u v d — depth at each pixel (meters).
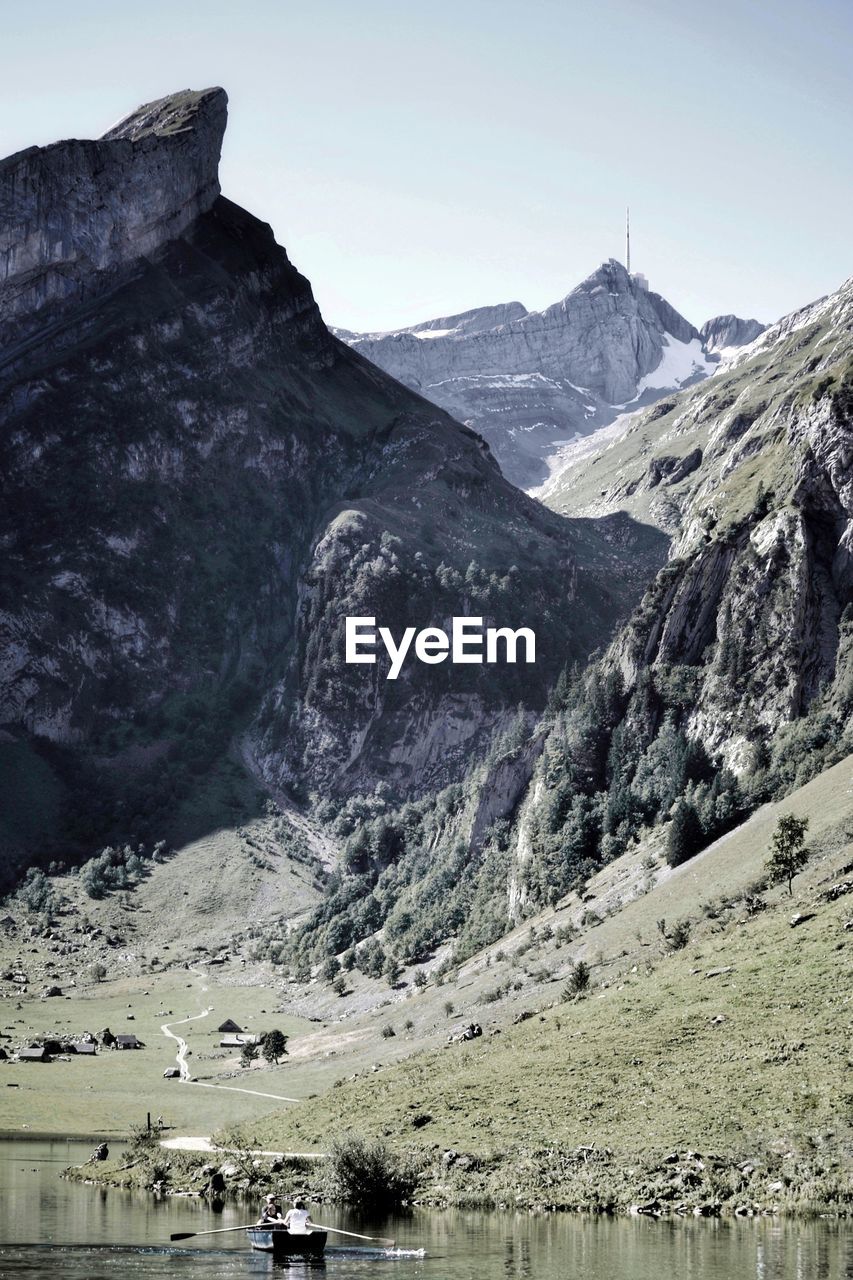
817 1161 93.81
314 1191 101.69
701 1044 117.50
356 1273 73.31
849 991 118.06
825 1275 69.25
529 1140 107.81
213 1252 79.62
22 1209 96.12
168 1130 153.00
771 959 131.75
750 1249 76.56
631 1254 76.00
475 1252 78.38
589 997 146.12
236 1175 108.50
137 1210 96.06
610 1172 98.25
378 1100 129.38
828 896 144.88
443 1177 103.75
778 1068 108.69
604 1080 116.19
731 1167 95.81
